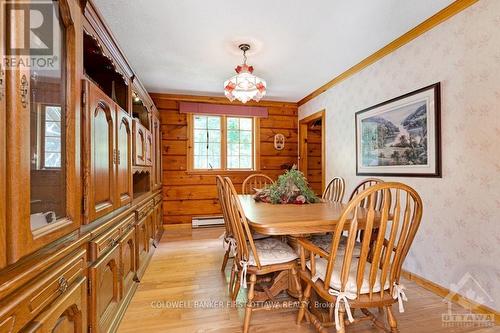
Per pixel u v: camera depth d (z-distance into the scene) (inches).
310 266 59.6
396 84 102.4
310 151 206.5
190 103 174.1
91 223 50.7
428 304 77.3
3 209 25.9
